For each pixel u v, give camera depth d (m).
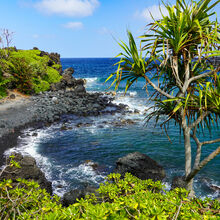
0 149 11.64
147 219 1.63
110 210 1.76
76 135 14.83
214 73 3.71
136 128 16.30
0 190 2.66
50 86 30.81
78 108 21.66
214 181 9.09
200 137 13.77
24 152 11.79
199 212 2.14
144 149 12.58
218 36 3.70
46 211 2.35
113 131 15.67
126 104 24.70
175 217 1.78
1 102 21.52
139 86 37.50
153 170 9.13
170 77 4.63
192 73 4.33
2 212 2.47
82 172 10.02
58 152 12.07
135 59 3.97
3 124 15.21
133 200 1.97
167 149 12.49
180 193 2.93
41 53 39.62
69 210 1.89
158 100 4.43
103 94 31.28
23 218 2.17
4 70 25.91
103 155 11.81
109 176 3.63
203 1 3.89
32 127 15.88
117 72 3.98
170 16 3.99
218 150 3.83
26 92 26.03
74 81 35.34
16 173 7.75
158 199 2.38
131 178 3.48
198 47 4.00
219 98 3.58
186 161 4.47
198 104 4.02
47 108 20.64
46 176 9.58
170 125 16.66
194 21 3.79
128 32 3.84
